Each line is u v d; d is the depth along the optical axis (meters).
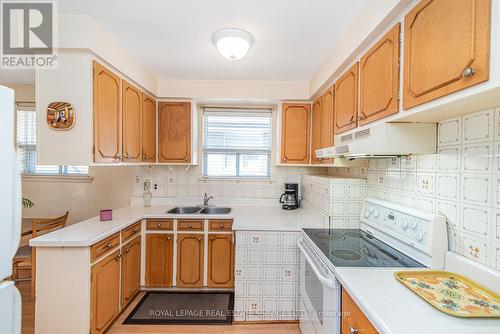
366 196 2.00
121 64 1.93
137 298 2.41
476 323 0.78
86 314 1.65
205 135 3.11
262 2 1.39
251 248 2.08
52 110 1.61
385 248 1.53
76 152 1.62
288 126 2.74
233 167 3.15
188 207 3.03
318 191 2.28
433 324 0.77
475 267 1.03
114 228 1.94
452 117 1.16
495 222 0.97
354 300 0.97
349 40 1.60
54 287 1.64
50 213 3.04
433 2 0.90
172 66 2.32
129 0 1.39
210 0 1.38
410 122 1.25
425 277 1.09
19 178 0.83
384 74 1.25
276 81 2.69
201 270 2.54
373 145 1.28
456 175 1.15
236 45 1.72
